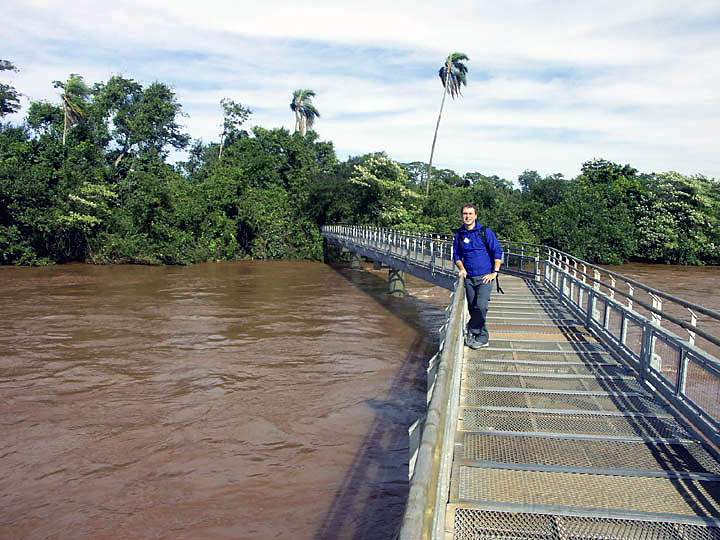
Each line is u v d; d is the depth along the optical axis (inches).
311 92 2466.8
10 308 828.0
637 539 154.1
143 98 1660.9
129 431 382.0
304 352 597.6
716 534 155.9
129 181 1499.8
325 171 2003.0
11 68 1413.6
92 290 1019.3
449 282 653.9
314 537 261.0
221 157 2053.4
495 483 183.6
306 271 1446.9
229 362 554.9
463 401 261.3
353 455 346.3
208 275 1309.1
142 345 620.1
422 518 68.5
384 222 1680.6
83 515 280.1
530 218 1691.7
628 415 241.8
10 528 269.1
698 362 217.3
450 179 2758.4
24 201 1272.1
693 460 199.9
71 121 1499.8
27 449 353.1
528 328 422.0
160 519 276.4
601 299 380.5
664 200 1739.7
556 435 221.1
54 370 522.0
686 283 1219.9
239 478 316.8
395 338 673.0
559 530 158.2
